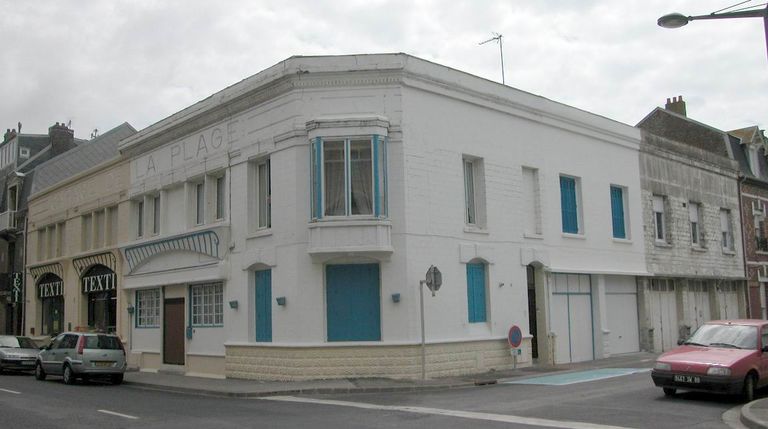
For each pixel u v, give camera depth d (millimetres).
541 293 22828
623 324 26297
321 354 18609
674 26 12602
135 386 20578
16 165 44875
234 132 21781
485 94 21516
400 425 11133
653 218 28469
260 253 20234
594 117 25797
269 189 20828
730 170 33969
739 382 13055
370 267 19047
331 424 11461
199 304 23172
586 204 25062
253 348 20203
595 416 11633
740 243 34000
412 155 19344
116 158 27875
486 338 20438
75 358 21016
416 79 19641
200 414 13266
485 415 11977
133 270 26531
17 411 14070
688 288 30156
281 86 19844
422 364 17938
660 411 12156
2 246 40125
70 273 31438
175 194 24719
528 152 22969
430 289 17609
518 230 22156
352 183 18734
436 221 19688
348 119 18688
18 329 37375
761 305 35062
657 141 29078
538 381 17938
